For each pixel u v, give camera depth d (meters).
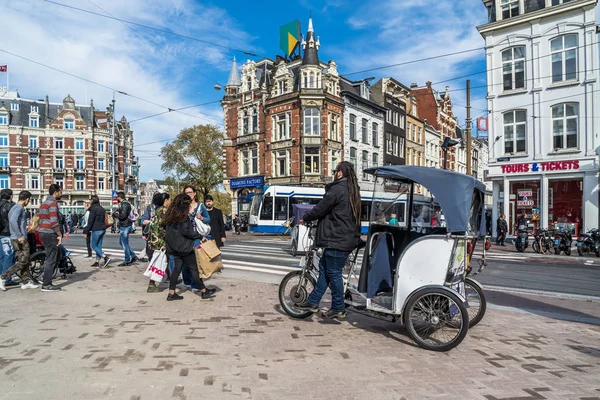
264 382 3.41
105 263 10.24
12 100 58.94
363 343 4.52
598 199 19.95
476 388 3.37
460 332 4.23
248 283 8.05
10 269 7.14
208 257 6.52
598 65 20.16
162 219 6.68
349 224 4.95
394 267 5.28
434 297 4.53
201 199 47.00
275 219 25.56
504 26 22.64
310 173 32.50
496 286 8.64
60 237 7.20
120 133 67.50
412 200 5.79
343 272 5.55
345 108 35.38
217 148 46.38
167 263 7.12
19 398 3.04
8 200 7.62
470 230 5.25
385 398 3.16
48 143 58.59
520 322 5.53
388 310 4.73
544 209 21.44
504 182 22.78
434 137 51.38
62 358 3.86
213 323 5.15
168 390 3.22
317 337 4.69
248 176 37.06
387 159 41.19
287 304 5.63
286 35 37.53
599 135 20.05
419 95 53.06
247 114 37.84
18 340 4.38
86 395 3.11
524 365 3.91
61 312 5.60
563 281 9.36
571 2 20.55
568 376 3.65
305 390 3.27
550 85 21.38
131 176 71.69
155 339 4.47
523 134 22.45
